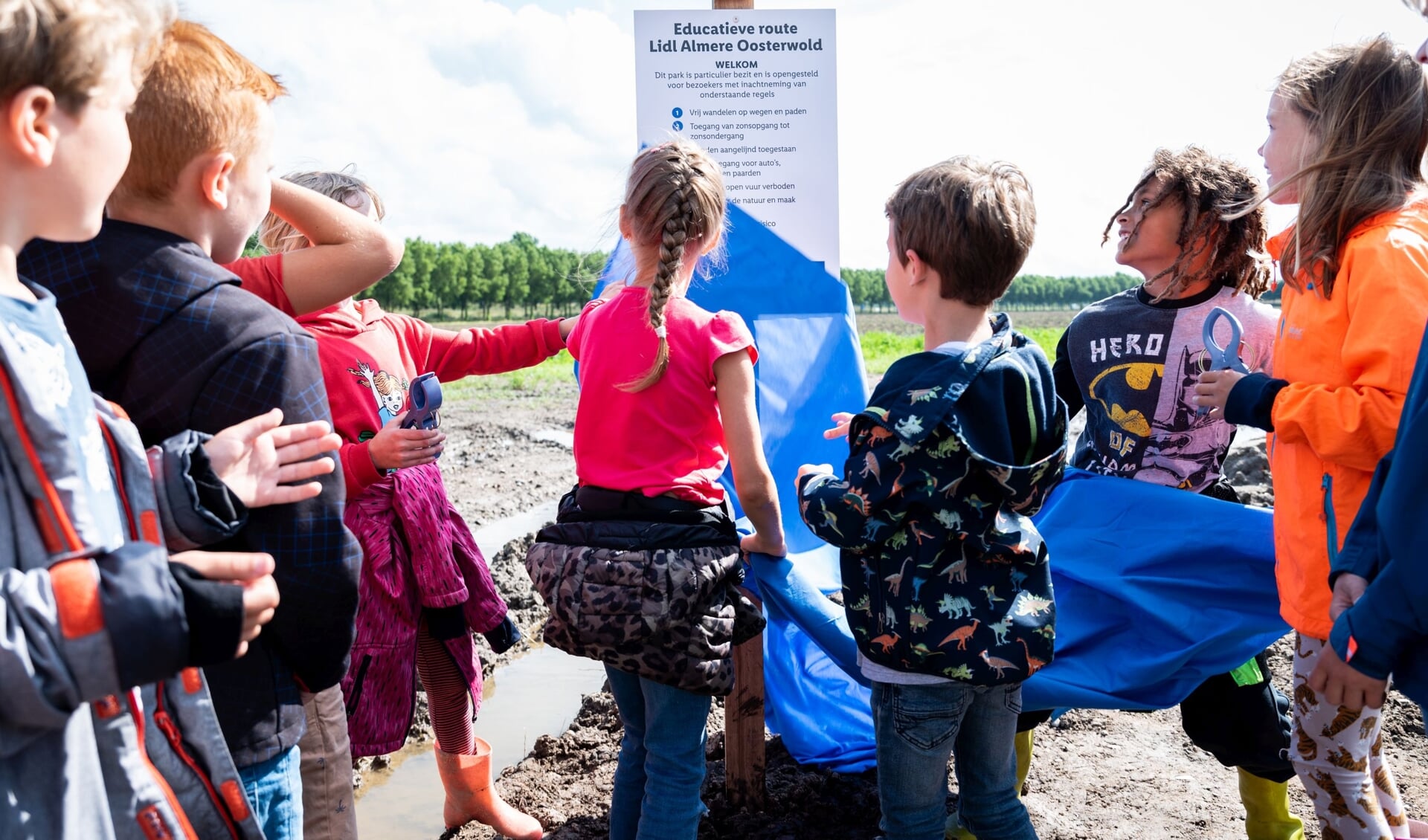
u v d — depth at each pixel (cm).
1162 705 257
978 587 209
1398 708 351
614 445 223
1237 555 253
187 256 155
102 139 123
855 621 219
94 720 124
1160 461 273
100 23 117
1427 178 216
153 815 128
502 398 1502
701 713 231
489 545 569
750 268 309
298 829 170
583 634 215
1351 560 185
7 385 112
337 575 160
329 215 205
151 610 112
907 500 204
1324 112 215
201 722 137
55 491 115
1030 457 213
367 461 218
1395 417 194
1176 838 283
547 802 307
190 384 151
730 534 229
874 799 300
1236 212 256
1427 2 173
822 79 305
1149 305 273
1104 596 265
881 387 212
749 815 292
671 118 302
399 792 316
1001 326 222
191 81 155
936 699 213
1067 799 305
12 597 106
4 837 110
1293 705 229
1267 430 225
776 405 311
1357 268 204
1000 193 210
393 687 238
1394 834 238
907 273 222
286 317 164
